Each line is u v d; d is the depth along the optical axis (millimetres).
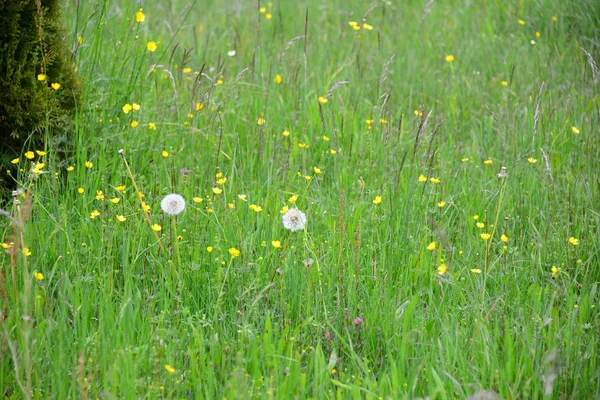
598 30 9375
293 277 5109
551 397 4168
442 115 8383
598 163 6996
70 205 5887
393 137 7371
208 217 5559
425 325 4801
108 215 5641
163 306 4918
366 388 4254
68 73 6230
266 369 4387
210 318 4855
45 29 5984
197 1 11531
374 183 6570
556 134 7477
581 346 4734
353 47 9297
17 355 4324
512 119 7703
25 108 5855
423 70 9375
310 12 11492
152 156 6750
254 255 5375
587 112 7996
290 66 8570
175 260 5293
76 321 4566
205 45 9344
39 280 4848
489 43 10023
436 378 4156
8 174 5988
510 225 6129
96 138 6449
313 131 7574
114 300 5004
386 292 5020
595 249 5699
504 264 5504
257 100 8023
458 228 5988
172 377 4168
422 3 11594
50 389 4227
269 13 11422
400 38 10242
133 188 6219
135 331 4590
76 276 4965
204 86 8305
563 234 5953
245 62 9273
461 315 5027
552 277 5430
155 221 5586
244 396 3871
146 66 7859
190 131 6984
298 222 5156
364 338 4734
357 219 5836
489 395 3883
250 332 4512
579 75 8797
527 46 9688
